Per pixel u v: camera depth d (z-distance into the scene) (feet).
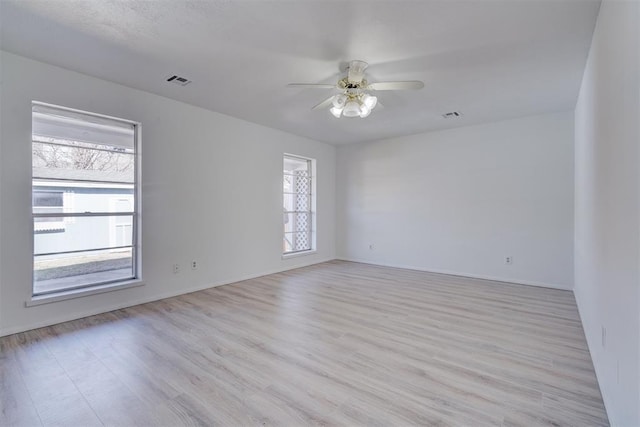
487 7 6.95
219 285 14.88
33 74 9.53
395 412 5.83
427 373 7.19
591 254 8.34
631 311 4.36
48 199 10.30
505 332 9.50
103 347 8.44
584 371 7.26
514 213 15.70
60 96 10.07
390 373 7.18
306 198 21.13
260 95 12.46
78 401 6.15
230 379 6.92
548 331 9.58
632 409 4.25
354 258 21.71
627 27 4.60
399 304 12.19
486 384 6.75
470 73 10.30
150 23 7.64
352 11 7.13
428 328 9.81
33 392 6.44
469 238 17.02
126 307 11.67
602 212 6.64
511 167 15.72
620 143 5.02
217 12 7.20
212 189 14.56
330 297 13.10
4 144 9.06
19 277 9.36
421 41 8.38
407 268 19.22
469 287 14.79
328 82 11.15
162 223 12.74
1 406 6.00
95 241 11.40
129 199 12.13
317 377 7.02
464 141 17.11
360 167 21.26
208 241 14.42
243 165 15.97
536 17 7.28
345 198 22.06
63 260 10.71
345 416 5.73
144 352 8.16
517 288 14.62
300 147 19.48
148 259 12.32
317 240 21.06
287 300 12.67
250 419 5.65
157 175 12.54
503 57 9.23
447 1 6.75
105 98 11.05
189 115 13.58
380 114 14.82
